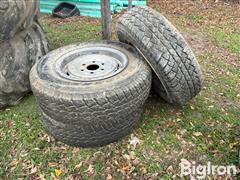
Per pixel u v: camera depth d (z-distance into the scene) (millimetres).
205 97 1446
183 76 1188
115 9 2514
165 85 1227
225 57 1769
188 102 1409
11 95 1430
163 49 1161
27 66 1476
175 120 1312
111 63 1243
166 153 1174
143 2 2559
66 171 1135
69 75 1176
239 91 1487
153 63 1180
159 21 1208
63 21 2404
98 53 1313
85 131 1108
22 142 1256
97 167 1135
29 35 1507
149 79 1165
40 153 1205
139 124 1285
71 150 1195
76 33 2119
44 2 2682
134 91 1086
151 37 1175
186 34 2072
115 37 2016
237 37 1990
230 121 1305
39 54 1541
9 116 1397
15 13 1304
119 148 1188
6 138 1285
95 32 2125
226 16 2357
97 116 1061
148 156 1164
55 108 1074
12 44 1413
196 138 1225
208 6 2564
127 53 1271
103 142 1169
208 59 1749
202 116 1333
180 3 2656
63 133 1149
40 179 1119
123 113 1093
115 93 1047
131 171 1116
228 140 1216
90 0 2547
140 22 1219
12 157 1207
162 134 1245
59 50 1330
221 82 1552
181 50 1178
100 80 1116
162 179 1089
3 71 1382
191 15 2410
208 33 2076
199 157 1156
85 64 1251
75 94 1039
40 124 1330
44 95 1079
